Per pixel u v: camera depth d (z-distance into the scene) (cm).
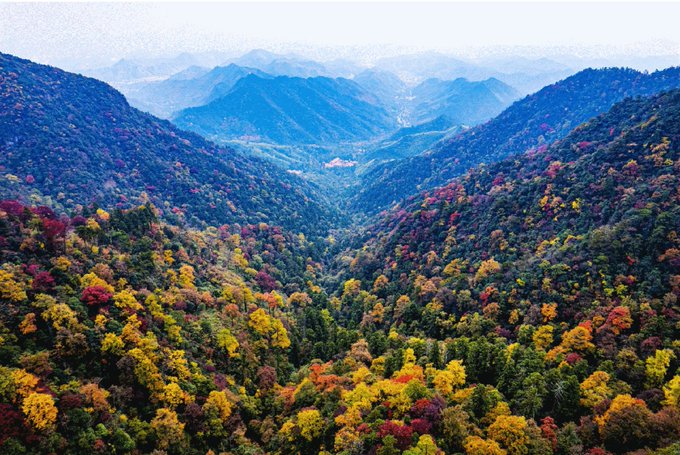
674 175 12388
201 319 10800
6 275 7881
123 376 7756
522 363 8562
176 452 7238
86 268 9819
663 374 7488
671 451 5631
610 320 9038
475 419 7188
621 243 10738
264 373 10138
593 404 7219
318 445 7800
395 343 11225
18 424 6094
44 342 7544
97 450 6372
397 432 6625
